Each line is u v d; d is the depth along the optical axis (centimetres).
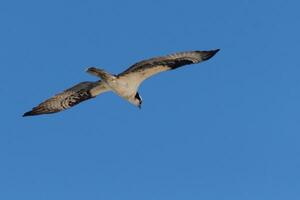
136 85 2303
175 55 2236
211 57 2250
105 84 2305
